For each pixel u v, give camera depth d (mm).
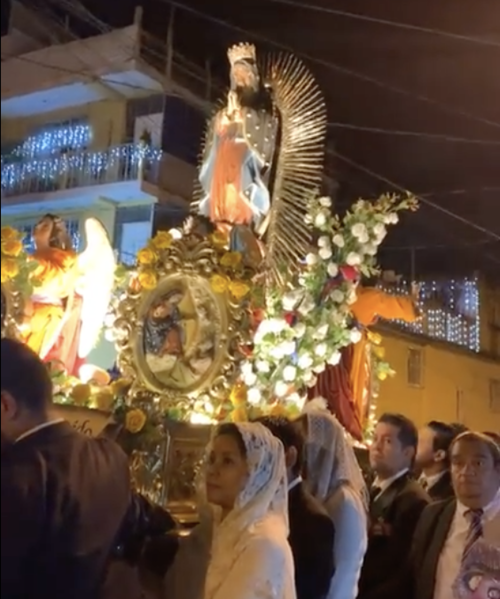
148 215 10844
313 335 6379
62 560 2846
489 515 4133
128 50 10305
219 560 3449
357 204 6801
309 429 4324
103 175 10422
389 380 13102
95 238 5449
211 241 5715
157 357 5418
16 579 2738
